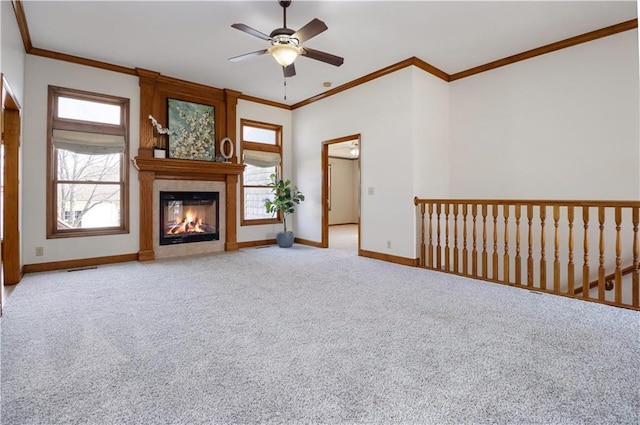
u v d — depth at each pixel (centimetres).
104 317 265
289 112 681
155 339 225
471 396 161
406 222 466
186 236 545
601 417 146
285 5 322
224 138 577
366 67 484
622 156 363
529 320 258
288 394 163
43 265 424
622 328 242
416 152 460
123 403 156
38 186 420
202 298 315
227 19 352
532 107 429
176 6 328
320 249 605
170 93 532
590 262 389
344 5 327
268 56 446
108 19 352
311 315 270
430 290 340
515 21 356
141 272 420
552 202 325
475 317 265
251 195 647
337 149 1042
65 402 157
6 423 142
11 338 226
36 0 317
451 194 512
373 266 457
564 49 401
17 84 350
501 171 459
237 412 150
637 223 285
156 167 495
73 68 443
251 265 464
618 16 346
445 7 330
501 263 464
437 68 485
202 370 186
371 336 230
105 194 479
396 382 174
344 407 153
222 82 546
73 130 446
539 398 159
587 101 385
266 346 215
